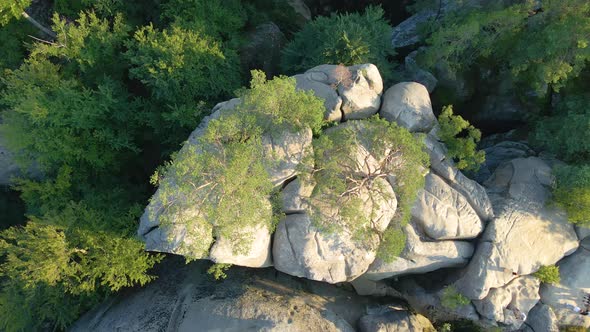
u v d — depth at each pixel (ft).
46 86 77.97
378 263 71.15
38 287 78.54
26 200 84.79
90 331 76.95
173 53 73.72
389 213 67.56
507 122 89.61
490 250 70.23
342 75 72.02
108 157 82.12
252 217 60.34
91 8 89.20
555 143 76.33
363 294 81.56
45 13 92.27
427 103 73.05
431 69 87.51
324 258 65.98
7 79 80.94
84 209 76.33
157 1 87.30
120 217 76.07
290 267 66.74
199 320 71.20
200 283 77.61
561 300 71.97
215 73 80.07
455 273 74.38
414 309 81.61
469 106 90.74
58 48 78.64
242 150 59.67
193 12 83.15
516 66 76.07
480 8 83.10
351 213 61.46
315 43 84.58
